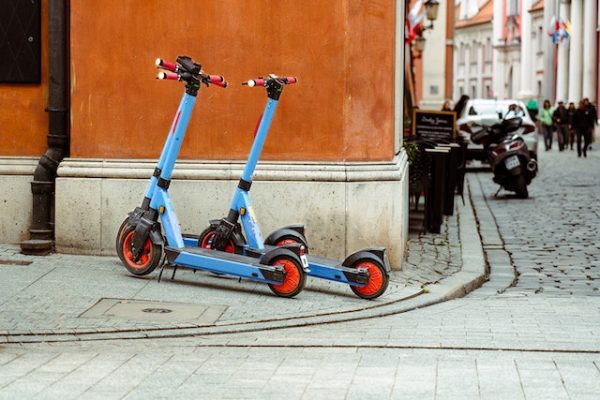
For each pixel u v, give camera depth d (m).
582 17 65.75
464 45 113.50
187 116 10.73
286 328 9.37
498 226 17.80
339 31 11.82
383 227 11.88
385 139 11.96
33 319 9.22
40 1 12.45
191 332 9.01
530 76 88.62
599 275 12.99
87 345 8.51
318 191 11.81
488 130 23.78
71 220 12.09
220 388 7.02
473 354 8.18
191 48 12.00
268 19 11.90
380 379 7.29
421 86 56.69
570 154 43.69
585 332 9.09
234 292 10.56
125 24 12.06
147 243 10.94
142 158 12.12
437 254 13.85
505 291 11.84
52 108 12.26
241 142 12.00
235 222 10.96
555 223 18.16
